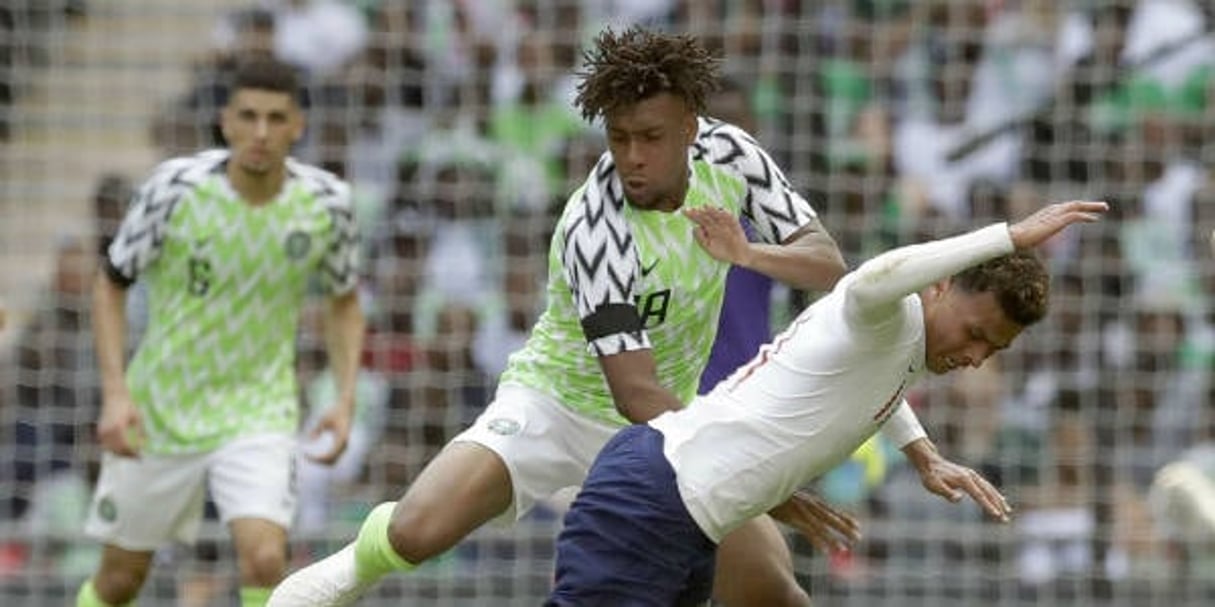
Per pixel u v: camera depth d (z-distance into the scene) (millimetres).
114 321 29812
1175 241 39844
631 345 21703
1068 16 41844
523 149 40594
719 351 24688
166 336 30078
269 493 29406
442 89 41312
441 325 38938
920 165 40625
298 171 30328
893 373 20734
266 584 29078
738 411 20953
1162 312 39156
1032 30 41719
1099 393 38562
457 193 40250
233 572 37000
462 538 23125
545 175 40344
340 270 30500
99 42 43031
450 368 38781
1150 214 40125
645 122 21094
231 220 29781
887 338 20406
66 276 38812
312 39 42750
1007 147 40844
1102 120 40812
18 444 38281
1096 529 37469
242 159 29578
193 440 29938
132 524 30516
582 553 21078
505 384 23781
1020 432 38250
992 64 41625
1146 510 37594
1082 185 40594
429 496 22875
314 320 39281
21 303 41094
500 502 23281
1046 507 37781
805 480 21250
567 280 22297
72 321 38688
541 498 23656
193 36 43469
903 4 41531
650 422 21422
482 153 40562
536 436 23312
